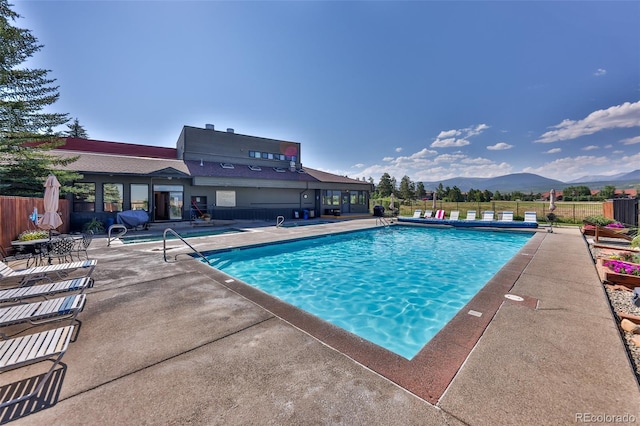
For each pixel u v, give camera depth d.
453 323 3.31
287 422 1.83
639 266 5.10
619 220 13.09
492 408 1.93
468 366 2.44
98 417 1.89
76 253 7.74
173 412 1.93
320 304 5.77
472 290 6.54
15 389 2.18
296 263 8.95
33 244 6.76
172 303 4.05
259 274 7.79
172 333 3.13
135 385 2.22
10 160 11.71
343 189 25.11
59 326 3.33
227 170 19.89
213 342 2.92
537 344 2.82
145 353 2.71
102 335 3.09
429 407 1.95
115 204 14.95
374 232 15.43
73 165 14.06
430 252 10.59
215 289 4.70
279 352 2.72
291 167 24.28
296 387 2.18
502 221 16.00
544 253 7.66
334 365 2.49
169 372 2.40
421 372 2.36
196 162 20.03
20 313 2.94
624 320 3.42
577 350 2.71
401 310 5.45
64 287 3.94
